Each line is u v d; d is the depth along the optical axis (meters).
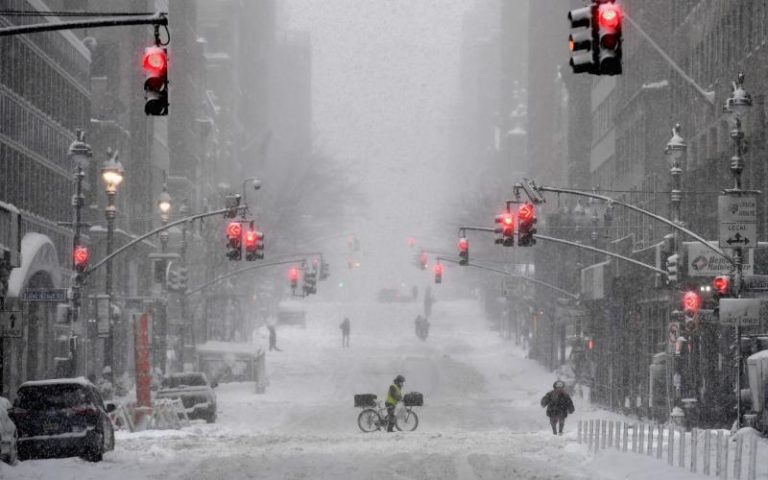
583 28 42.88
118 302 189.62
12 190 148.50
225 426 128.12
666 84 184.38
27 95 155.75
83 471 68.69
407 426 128.12
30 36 155.25
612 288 163.38
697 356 128.12
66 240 176.50
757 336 102.19
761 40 130.38
